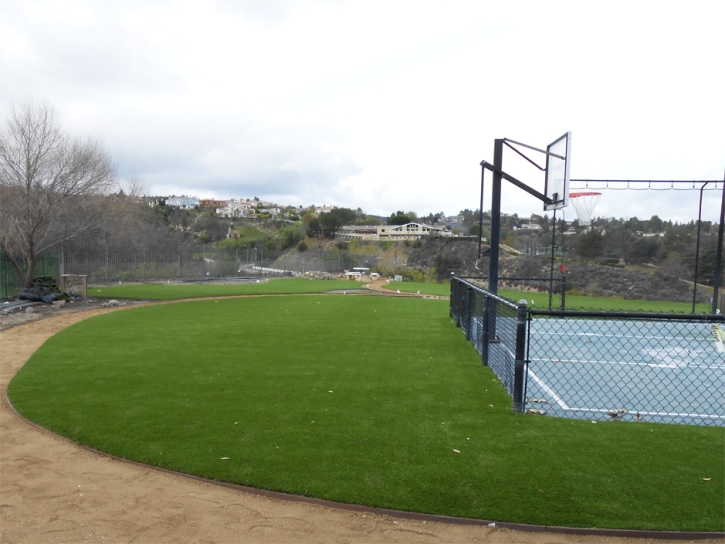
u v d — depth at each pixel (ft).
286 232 225.76
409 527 11.75
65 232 68.74
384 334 37.29
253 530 11.66
